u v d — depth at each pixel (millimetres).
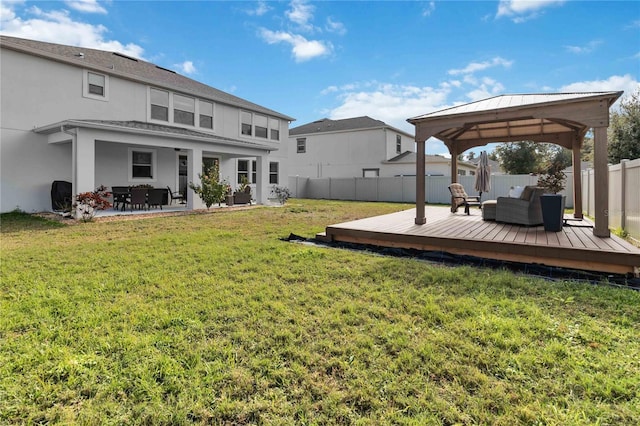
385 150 23609
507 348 2549
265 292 3809
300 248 6176
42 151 11008
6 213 10305
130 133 10672
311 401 2033
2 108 10195
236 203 15039
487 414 1896
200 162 12891
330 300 3566
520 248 5102
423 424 1831
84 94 11789
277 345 2643
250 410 1954
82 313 3188
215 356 2498
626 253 4410
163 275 4473
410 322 3021
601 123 5254
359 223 7570
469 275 4414
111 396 2062
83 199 9289
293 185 23328
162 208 12859
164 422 1866
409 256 5887
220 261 5230
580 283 4172
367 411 1948
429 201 19594
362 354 2508
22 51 10445
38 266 4852
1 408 1932
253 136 18141
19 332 2828
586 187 10969
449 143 9914
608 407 1936
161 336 2760
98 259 5289
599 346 2574
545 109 5637
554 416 1872
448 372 2273
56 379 2201
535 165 27500
